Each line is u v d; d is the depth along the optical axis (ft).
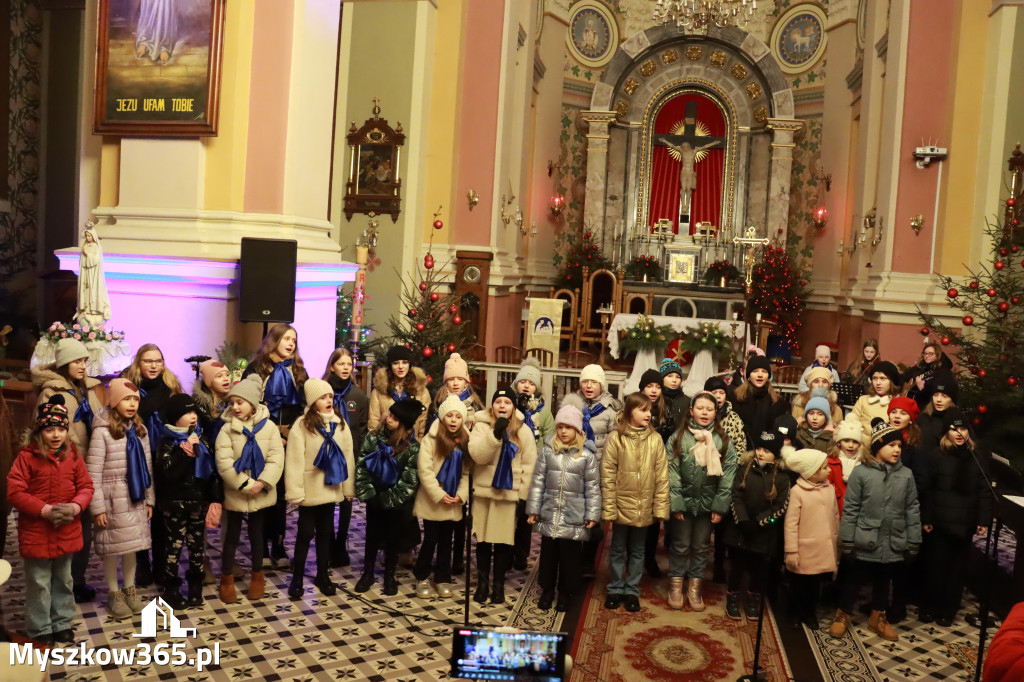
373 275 42.01
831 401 22.67
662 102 66.18
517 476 18.34
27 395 24.88
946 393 18.86
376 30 41.75
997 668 7.83
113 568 16.65
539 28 58.90
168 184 26.07
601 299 62.59
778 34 63.82
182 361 25.39
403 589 19.16
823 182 60.80
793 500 17.37
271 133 26.40
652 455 17.97
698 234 64.59
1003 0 34.63
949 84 36.91
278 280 23.90
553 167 63.57
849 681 15.62
